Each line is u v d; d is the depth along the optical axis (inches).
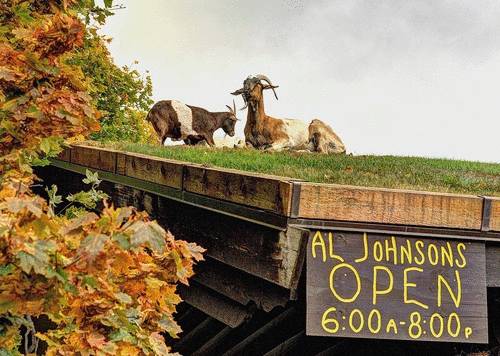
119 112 458.0
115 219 81.0
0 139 98.3
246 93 441.7
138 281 97.5
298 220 119.2
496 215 129.3
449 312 125.8
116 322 90.7
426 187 165.8
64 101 94.7
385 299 121.9
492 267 132.0
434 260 125.9
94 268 79.9
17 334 93.0
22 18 108.3
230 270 149.3
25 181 104.7
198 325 185.2
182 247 98.0
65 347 90.0
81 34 96.0
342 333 118.9
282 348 149.0
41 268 73.9
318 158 252.4
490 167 268.5
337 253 120.1
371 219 122.0
